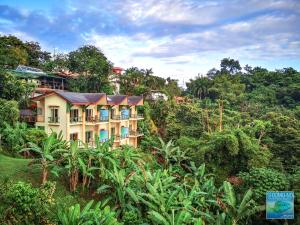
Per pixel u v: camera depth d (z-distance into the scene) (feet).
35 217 50.65
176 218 55.57
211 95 325.21
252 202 68.33
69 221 50.31
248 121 178.60
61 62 200.75
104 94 130.31
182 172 98.63
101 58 189.37
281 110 233.96
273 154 113.70
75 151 70.08
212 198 75.77
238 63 470.39
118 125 145.59
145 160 103.55
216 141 99.60
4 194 49.85
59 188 70.13
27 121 117.08
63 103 114.21
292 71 358.64
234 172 99.71
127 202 67.00
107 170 70.33
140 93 206.39
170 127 167.63
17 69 179.73
